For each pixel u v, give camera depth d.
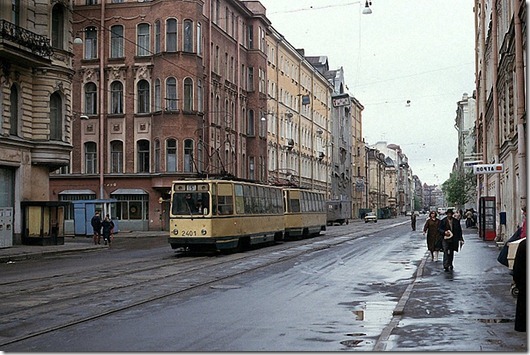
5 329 12.08
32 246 37.03
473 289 17.36
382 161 168.88
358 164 134.75
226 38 62.59
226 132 62.03
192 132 54.44
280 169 77.81
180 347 10.31
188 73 54.56
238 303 15.38
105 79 57.38
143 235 50.72
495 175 39.97
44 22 39.16
